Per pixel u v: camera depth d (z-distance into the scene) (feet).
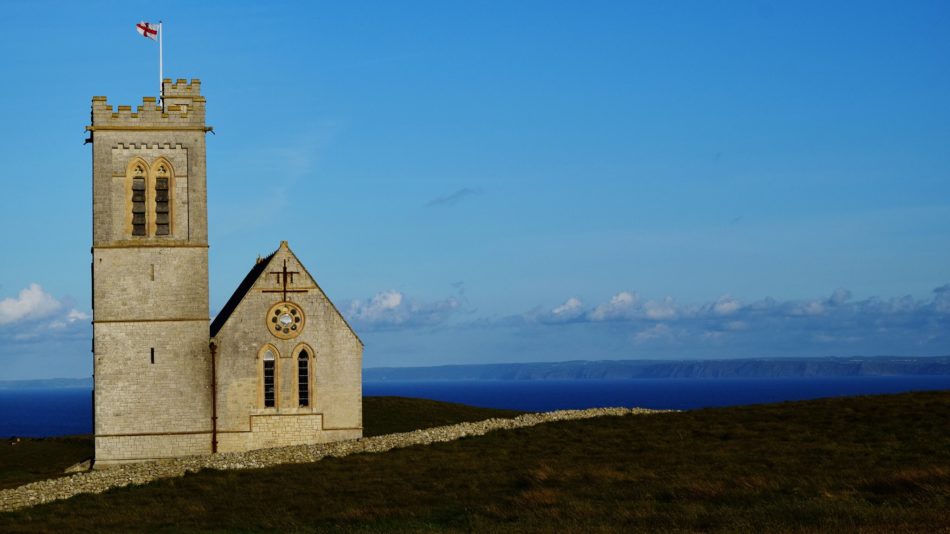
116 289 234.38
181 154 238.48
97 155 234.79
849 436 198.29
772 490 154.20
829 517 129.49
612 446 205.77
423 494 167.12
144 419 233.76
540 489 163.43
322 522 150.10
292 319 242.37
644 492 157.69
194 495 177.78
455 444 217.36
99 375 232.73
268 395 240.32
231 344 238.68
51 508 172.55
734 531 124.67
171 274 236.43
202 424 236.22
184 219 237.45
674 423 227.40
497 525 138.21
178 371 235.61
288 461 209.05
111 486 191.83
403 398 344.08
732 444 198.80
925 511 131.64
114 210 235.40
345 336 245.04
